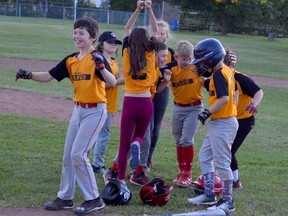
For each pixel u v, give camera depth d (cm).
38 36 3984
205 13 7212
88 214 642
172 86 789
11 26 4900
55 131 1087
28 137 1020
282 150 1069
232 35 6819
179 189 779
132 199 715
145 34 706
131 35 709
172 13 7356
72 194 658
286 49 5028
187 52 756
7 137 1006
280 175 878
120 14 6712
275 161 970
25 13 6988
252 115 768
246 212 680
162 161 927
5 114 1209
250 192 774
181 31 6912
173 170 875
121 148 716
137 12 818
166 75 766
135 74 704
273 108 1608
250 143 1112
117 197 673
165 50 780
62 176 658
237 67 2838
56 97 1488
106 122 827
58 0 7994
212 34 6644
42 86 1661
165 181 812
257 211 688
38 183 750
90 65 631
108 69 643
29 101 1397
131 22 823
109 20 6750
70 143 650
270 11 7162
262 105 1647
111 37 817
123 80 795
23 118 1179
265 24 7481
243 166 923
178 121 795
